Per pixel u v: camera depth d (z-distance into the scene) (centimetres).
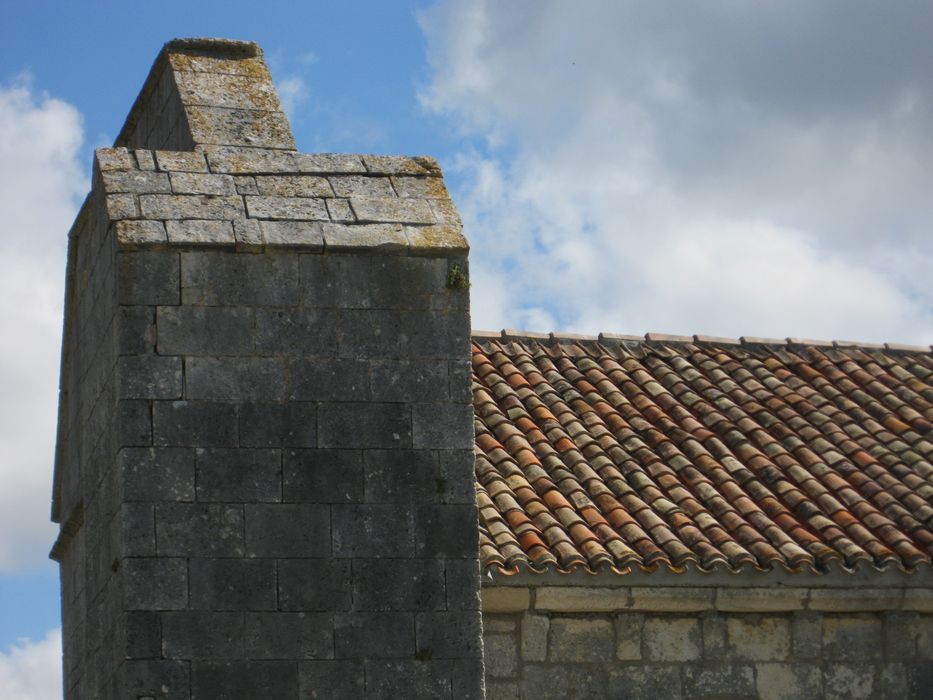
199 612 1148
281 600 1162
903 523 1462
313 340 1209
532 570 1329
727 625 1390
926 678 1417
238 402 1187
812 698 1391
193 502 1165
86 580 1358
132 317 1182
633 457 1512
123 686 1135
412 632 1178
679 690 1367
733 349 1755
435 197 1291
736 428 1586
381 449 1202
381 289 1227
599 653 1358
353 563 1180
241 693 1142
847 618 1418
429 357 1226
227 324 1197
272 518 1174
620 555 1356
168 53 1397
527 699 1333
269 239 1211
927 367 1766
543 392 1595
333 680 1159
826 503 1480
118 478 1174
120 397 1170
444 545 1197
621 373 1659
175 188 1238
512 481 1441
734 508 1456
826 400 1666
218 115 1329
